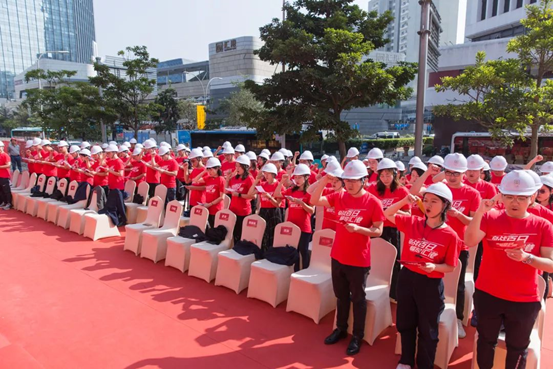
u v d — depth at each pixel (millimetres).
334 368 3631
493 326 2990
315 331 4289
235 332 4254
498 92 9562
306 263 5266
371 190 5062
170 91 32969
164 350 3910
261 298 4973
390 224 4895
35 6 90625
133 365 3660
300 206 5277
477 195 4238
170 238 6211
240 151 9008
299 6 14109
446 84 10312
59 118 23484
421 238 3285
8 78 87812
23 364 3611
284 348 3951
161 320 4520
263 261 5148
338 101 12992
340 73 11617
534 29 9406
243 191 6277
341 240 3857
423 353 3332
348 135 12789
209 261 5613
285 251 5090
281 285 4895
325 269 4805
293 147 17297
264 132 13336
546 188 4250
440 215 3201
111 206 8031
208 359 3754
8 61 87500
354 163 3762
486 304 2971
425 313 3277
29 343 4039
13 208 10625
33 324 4426
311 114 12047
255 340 4098
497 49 22781
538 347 3246
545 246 2762
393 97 12555
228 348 3947
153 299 5070
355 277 3775
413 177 5863
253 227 5578
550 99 9023
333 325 4426
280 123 12750
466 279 4539
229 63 62406
